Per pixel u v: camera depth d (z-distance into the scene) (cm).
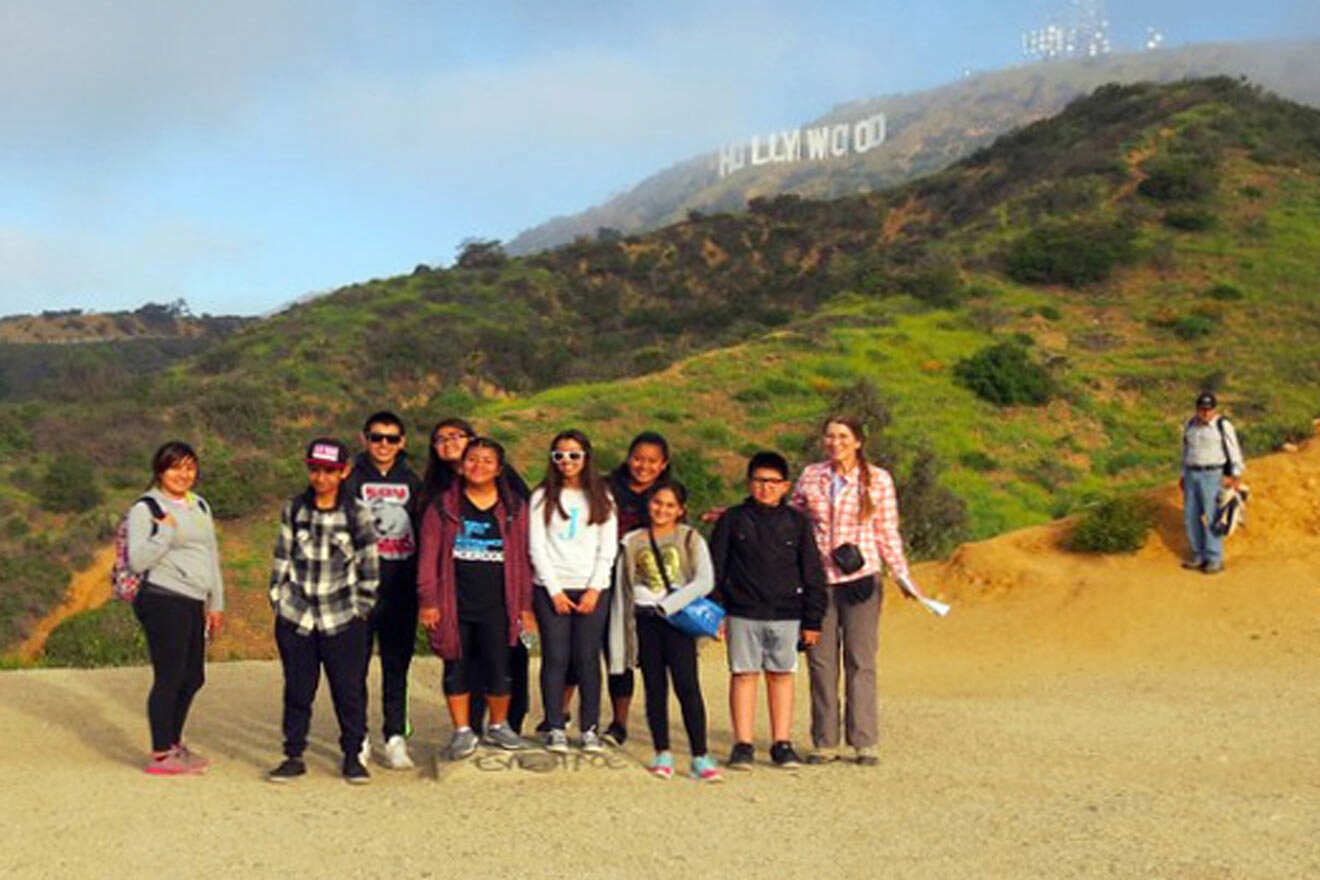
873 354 5600
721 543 732
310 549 687
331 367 7406
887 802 627
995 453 4728
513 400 5509
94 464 5738
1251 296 6184
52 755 773
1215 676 1052
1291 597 1224
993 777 698
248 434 6400
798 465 4078
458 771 684
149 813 602
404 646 741
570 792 653
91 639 1795
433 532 704
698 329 8244
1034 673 1119
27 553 4072
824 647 757
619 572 718
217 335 16212
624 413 4912
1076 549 1435
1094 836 547
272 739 833
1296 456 1477
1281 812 593
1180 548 1381
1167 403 5241
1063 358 5500
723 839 552
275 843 548
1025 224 7512
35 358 12300
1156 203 7425
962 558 1469
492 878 492
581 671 717
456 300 8812
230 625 3219
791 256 9562
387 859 522
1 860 519
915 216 9550
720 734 860
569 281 9394
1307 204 7294
